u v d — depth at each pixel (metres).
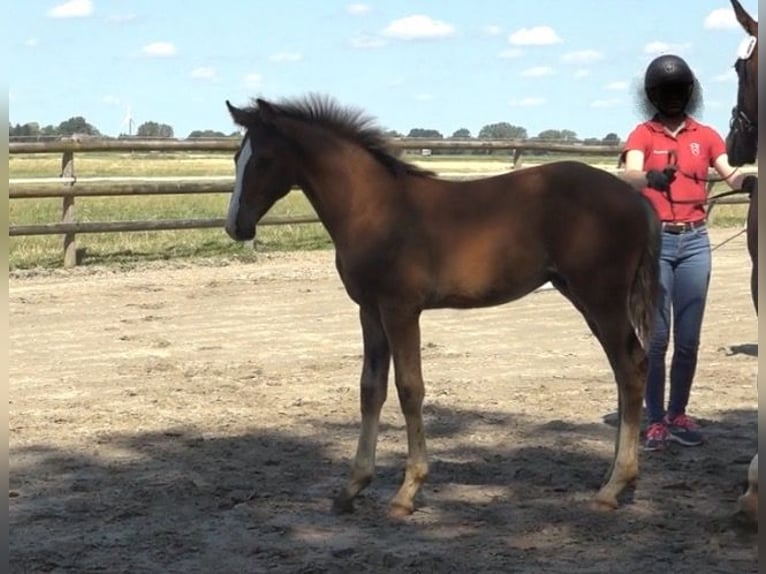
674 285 6.12
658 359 6.15
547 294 12.20
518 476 5.81
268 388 7.76
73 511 5.21
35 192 12.68
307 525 5.06
